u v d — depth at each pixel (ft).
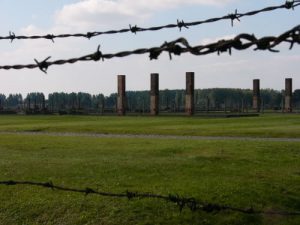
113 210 50.44
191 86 261.03
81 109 352.69
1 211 51.57
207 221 48.70
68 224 48.57
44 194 55.47
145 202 51.98
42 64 22.79
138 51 20.11
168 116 248.73
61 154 86.28
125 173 66.49
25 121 206.28
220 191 56.65
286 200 56.54
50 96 448.65
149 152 88.84
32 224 49.06
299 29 16.47
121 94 271.28
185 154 86.48
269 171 70.13
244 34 17.13
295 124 174.19
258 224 49.85
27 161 76.13
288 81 328.90
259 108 351.46
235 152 86.53
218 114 277.64
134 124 175.94
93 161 75.87
